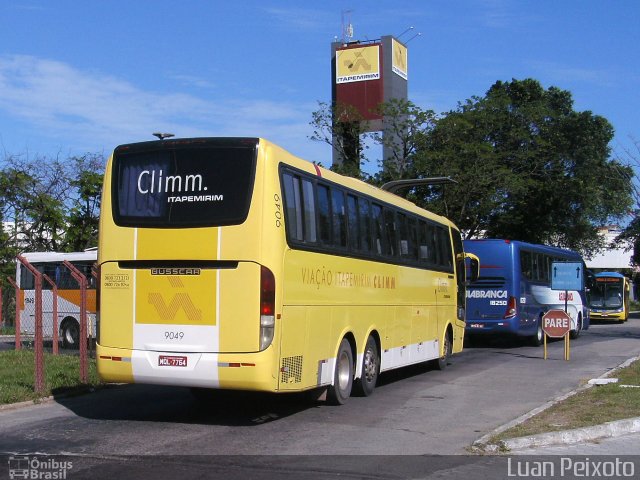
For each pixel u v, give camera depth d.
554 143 42.81
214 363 8.94
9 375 13.49
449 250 17.56
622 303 44.34
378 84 64.38
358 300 11.74
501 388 13.50
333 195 10.98
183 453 7.93
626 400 11.05
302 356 9.73
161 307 9.23
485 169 34.50
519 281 22.30
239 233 8.98
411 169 35.56
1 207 32.81
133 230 9.41
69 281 22.22
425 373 16.08
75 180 34.25
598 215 47.50
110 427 9.42
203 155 9.30
